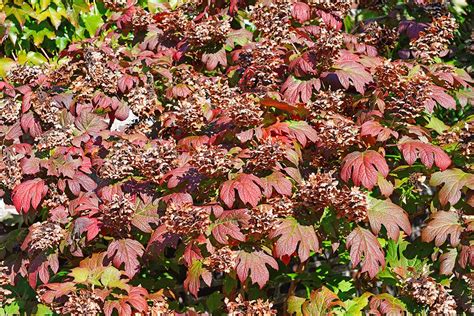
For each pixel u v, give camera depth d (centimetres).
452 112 515
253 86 403
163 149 366
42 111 408
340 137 357
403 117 376
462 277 358
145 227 360
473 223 352
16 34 514
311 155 388
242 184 339
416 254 381
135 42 477
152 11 540
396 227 350
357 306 362
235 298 380
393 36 498
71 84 426
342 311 366
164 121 405
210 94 406
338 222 358
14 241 439
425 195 409
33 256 391
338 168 380
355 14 580
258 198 336
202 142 378
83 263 370
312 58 389
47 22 523
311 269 446
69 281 378
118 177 374
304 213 354
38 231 371
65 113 415
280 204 347
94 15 539
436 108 499
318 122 382
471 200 364
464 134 380
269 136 356
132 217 362
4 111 416
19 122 420
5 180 388
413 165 395
